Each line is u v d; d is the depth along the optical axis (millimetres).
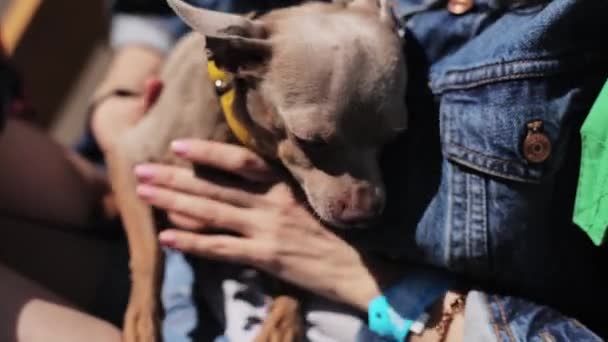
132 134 1171
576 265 1021
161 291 1137
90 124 1337
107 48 1612
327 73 1015
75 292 1213
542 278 1018
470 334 993
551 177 987
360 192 1021
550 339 966
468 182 992
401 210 1035
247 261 1082
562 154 986
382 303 1035
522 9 1010
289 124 1027
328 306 1086
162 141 1132
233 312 1102
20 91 1258
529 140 974
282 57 1033
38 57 1553
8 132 1257
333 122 1014
